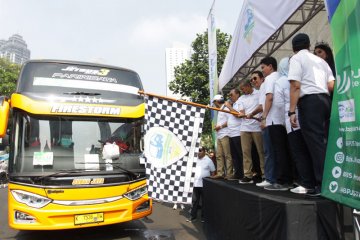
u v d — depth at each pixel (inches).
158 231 233.9
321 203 103.7
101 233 228.7
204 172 271.9
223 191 173.5
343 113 94.3
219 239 179.6
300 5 176.1
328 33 228.8
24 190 181.9
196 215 270.7
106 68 229.1
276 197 117.6
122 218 196.1
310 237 102.1
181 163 155.3
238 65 294.0
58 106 199.9
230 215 159.5
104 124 209.2
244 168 187.3
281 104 151.5
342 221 105.3
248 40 257.0
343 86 94.6
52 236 221.9
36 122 196.2
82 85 213.3
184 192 151.9
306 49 124.3
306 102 117.3
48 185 183.6
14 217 181.2
